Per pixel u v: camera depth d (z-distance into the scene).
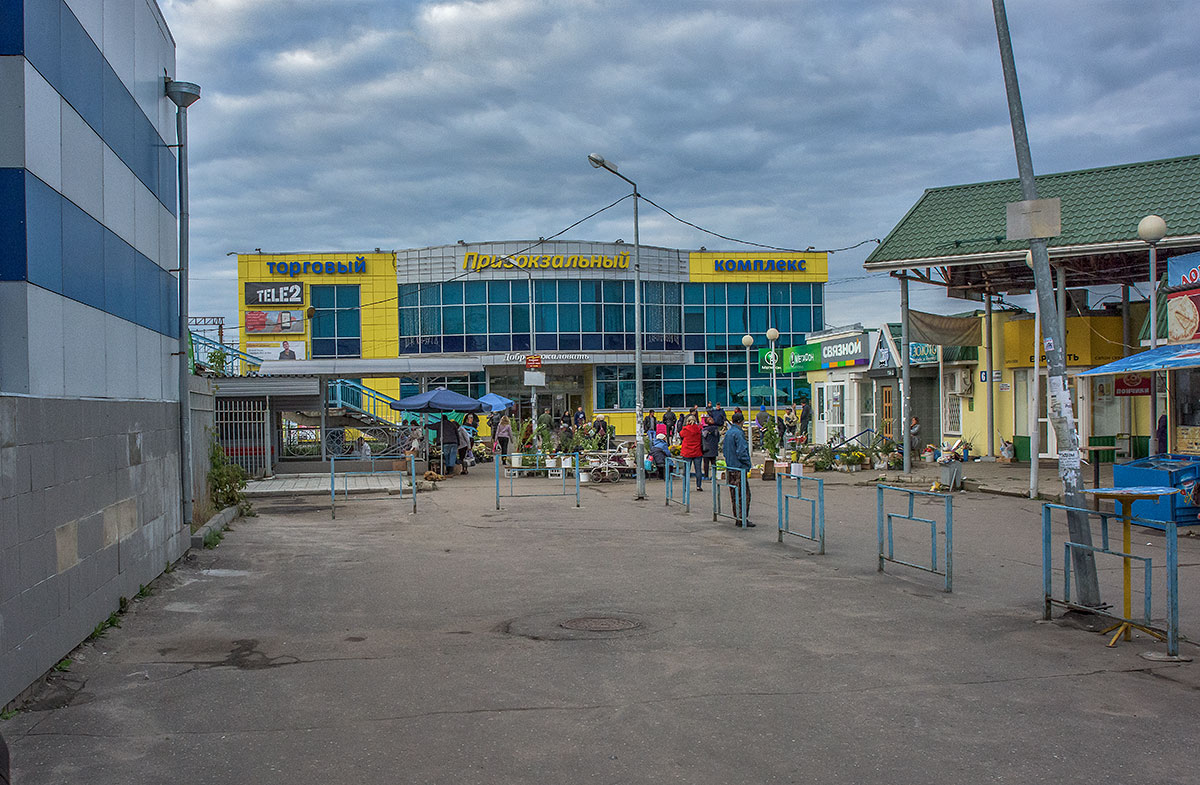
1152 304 16.08
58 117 7.47
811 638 7.86
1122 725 5.63
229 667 7.09
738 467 15.59
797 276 55.72
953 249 22.17
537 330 51.50
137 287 9.89
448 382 52.00
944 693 6.29
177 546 11.63
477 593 9.99
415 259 52.00
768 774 4.87
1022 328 26.00
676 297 54.25
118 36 9.46
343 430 27.94
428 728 5.63
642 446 20.45
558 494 21.45
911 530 14.80
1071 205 20.92
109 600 8.35
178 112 12.12
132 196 9.80
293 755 5.20
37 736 5.55
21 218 6.66
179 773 4.96
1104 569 11.21
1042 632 8.05
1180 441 16.05
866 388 35.94
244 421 26.16
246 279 51.84
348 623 8.59
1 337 6.57
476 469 31.44
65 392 7.46
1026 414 26.41
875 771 4.91
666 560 12.06
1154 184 20.23
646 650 7.47
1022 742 5.34
